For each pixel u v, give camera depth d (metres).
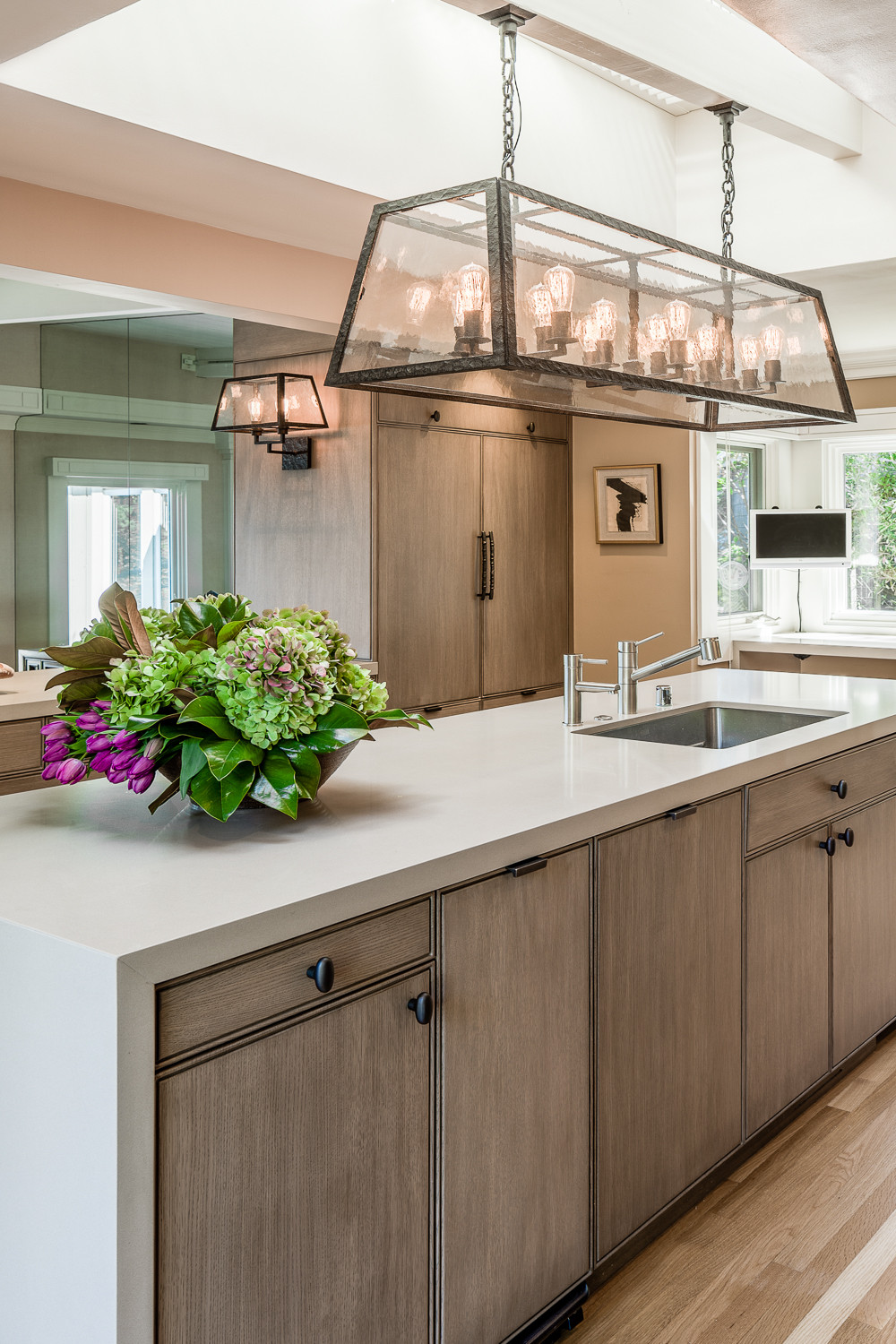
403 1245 1.53
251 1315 1.31
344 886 1.41
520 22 2.84
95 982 1.17
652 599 5.68
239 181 3.38
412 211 2.34
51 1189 1.24
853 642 5.72
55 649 1.72
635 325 2.58
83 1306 1.20
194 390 6.36
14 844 1.65
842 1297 1.93
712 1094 2.25
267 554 5.11
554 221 2.35
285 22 3.23
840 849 2.75
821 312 3.38
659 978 2.07
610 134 4.33
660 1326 1.85
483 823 1.77
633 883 1.99
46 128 2.93
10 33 2.34
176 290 3.84
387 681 4.80
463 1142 1.63
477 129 3.82
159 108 2.93
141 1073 1.18
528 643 5.61
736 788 2.30
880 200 4.13
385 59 3.52
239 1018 1.29
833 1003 2.74
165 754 1.66
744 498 6.36
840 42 2.58
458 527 5.15
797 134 3.88
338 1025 1.42
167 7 2.94
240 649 1.62
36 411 6.04
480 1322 1.67
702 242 4.65
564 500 5.85
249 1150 1.30
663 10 3.18
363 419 4.70
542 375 2.58
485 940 1.66
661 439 5.58
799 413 3.22
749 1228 2.14
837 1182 2.31
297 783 1.66
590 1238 1.90
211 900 1.36
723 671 4.12
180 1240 1.23
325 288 4.36
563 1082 1.82
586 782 2.11
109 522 6.27
